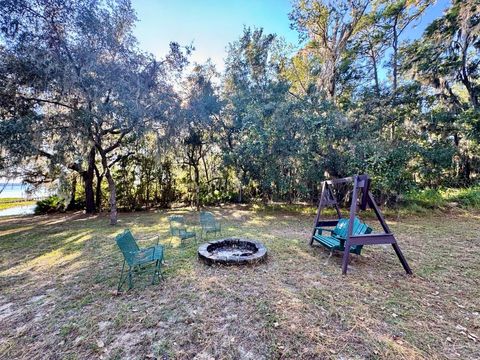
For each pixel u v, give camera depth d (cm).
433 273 335
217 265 360
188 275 331
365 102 856
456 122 916
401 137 851
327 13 951
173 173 1115
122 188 1016
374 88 922
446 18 926
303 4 956
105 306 257
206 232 539
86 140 626
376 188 783
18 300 272
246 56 951
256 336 206
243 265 359
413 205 823
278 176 819
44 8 569
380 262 379
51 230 643
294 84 1134
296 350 189
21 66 534
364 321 225
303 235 551
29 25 571
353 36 1076
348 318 230
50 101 605
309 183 878
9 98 567
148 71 683
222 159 988
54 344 201
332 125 743
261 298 268
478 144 962
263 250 398
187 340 203
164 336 208
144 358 184
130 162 1024
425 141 873
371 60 1177
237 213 881
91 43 597
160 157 809
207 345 197
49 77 551
